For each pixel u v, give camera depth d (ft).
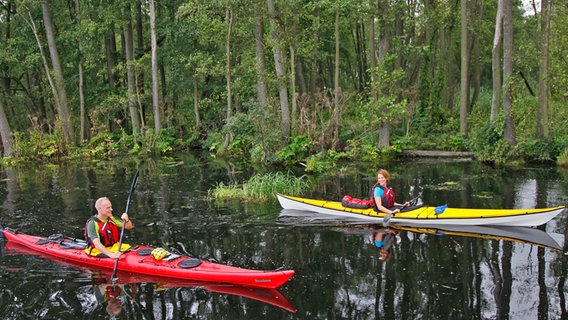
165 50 74.23
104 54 79.00
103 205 19.58
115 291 16.98
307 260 19.84
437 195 32.07
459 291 16.34
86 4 72.23
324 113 62.39
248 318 14.70
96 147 67.31
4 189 39.68
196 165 52.80
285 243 22.21
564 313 14.55
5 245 22.50
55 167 54.90
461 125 55.72
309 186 37.14
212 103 75.77
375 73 50.39
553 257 19.39
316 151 52.26
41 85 82.48
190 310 15.34
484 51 84.23
